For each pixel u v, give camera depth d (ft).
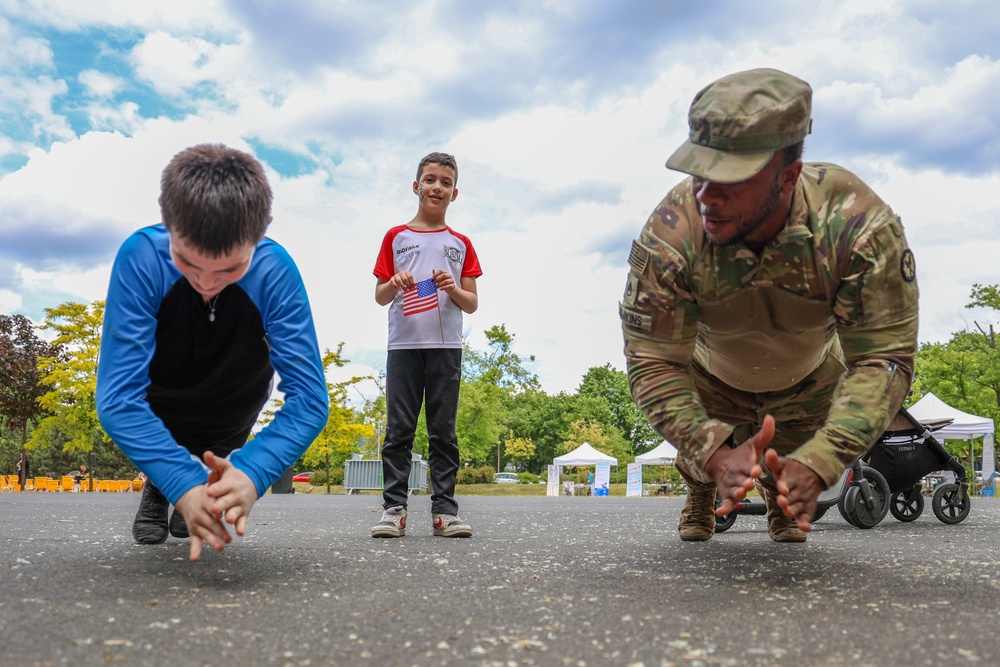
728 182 7.20
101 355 8.41
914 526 21.11
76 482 114.21
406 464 14.25
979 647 5.56
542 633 5.94
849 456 7.61
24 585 7.80
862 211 8.02
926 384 97.35
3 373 89.81
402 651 5.42
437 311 14.03
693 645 5.60
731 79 7.50
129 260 8.50
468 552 11.35
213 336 9.15
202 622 6.22
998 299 85.66
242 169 7.68
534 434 282.77
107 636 5.73
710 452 7.82
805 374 10.02
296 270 9.39
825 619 6.45
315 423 8.86
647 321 8.55
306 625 6.16
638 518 22.68
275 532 15.25
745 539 14.23
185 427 10.27
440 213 14.48
